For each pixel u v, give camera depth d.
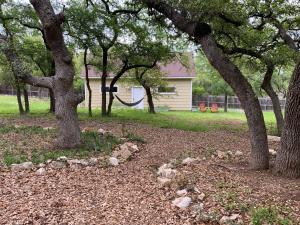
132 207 5.11
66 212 4.92
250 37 10.71
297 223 4.41
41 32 14.64
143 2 8.23
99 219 4.71
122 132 11.70
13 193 5.59
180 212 4.90
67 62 8.83
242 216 4.66
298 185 5.95
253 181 6.21
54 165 7.23
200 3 7.13
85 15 14.16
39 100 30.31
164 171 6.76
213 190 5.63
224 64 7.24
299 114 6.41
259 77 20.11
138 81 20.56
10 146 8.76
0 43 9.07
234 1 9.00
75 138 8.97
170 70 26.28
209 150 9.66
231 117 21.14
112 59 17.59
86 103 26.80
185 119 18.61
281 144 6.71
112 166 7.54
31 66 16.70
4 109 20.84
